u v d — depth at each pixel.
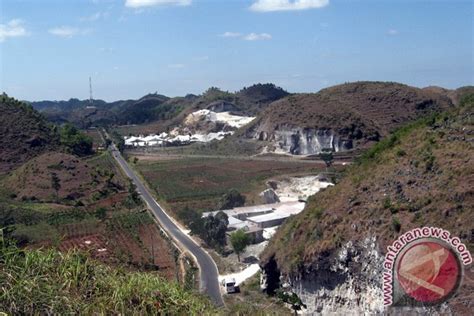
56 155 103.25
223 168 119.25
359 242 36.12
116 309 14.57
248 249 62.16
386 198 37.72
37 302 13.64
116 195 90.56
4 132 121.94
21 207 76.31
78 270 15.20
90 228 68.00
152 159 138.50
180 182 104.38
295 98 157.38
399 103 146.25
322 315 37.91
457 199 33.47
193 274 52.28
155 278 16.84
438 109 144.50
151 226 71.62
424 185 36.53
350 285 36.00
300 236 43.38
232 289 47.41
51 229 65.31
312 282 39.25
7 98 138.00
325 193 46.97
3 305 13.30
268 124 152.12
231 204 83.06
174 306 15.70
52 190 89.50
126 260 54.34
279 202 85.50
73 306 14.07
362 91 154.62
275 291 44.31
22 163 113.62
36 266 14.73
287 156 133.62
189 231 69.88
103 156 137.00
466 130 39.56
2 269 14.20
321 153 117.12
